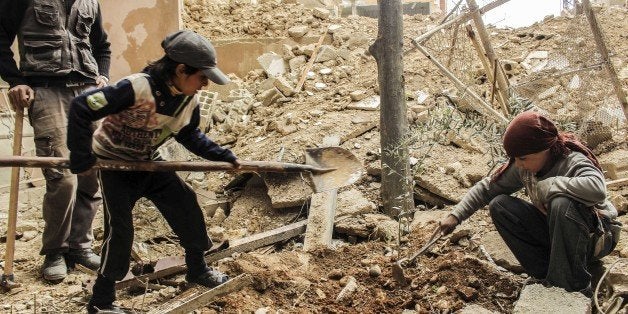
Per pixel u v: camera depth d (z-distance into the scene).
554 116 5.44
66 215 4.35
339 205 5.10
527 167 3.39
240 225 5.29
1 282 4.22
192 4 9.09
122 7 7.88
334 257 4.37
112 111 3.03
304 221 4.97
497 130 5.08
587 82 4.98
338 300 3.77
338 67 7.56
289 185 5.33
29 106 4.29
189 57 3.01
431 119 5.09
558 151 3.36
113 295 3.49
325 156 3.94
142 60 7.98
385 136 5.07
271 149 6.04
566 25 7.88
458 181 5.16
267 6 9.11
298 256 4.32
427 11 11.29
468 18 5.56
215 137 6.78
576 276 3.39
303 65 7.79
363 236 4.83
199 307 3.55
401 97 5.06
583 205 3.29
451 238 4.35
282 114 6.80
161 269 4.20
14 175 4.21
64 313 3.89
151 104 3.10
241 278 3.71
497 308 3.61
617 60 6.71
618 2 8.91
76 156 3.05
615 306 3.39
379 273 3.98
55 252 4.41
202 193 5.71
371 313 3.63
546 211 3.41
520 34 7.89
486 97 6.25
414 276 3.93
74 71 4.32
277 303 3.77
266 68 7.76
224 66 8.27
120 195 3.32
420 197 5.20
